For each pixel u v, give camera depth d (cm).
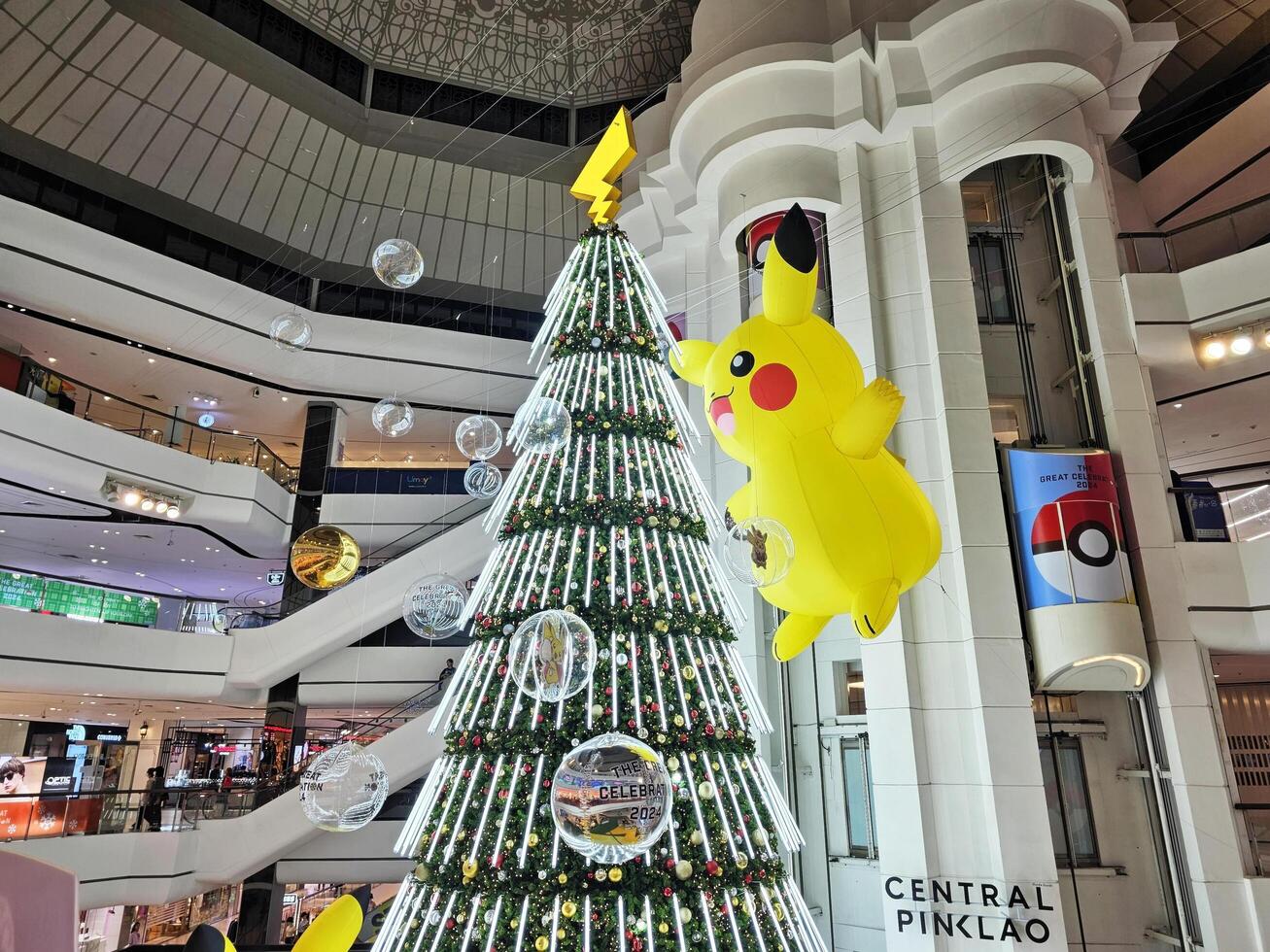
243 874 1126
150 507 1157
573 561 327
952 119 795
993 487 723
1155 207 1162
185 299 1205
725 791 301
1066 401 824
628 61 1465
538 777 290
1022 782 645
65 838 1012
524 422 337
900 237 811
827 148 831
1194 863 640
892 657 702
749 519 318
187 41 1176
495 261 1491
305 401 1469
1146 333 790
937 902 639
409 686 1293
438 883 287
